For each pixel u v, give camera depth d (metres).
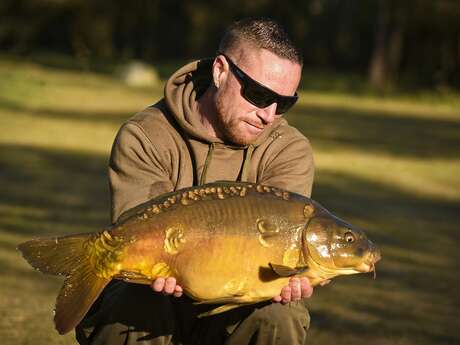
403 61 54.66
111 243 3.81
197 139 4.36
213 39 63.38
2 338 6.36
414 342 7.16
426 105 40.41
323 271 3.88
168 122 4.42
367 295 8.71
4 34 56.44
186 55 64.31
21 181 14.85
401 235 12.10
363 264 3.88
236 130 4.26
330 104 37.16
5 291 7.80
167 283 3.84
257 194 3.92
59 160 17.64
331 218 3.91
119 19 62.03
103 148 19.98
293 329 4.25
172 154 4.38
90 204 13.03
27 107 27.95
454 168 19.45
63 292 3.79
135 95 35.62
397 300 8.57
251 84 4.16
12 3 56.44
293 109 33.09
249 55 4.17
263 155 4.43
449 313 8.20
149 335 4.20
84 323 4.29
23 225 11.13
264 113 4.21
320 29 62.41
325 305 8.23
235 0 62.38
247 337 4.28
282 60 4.16
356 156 20.58
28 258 3.79
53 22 60.16
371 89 47.44
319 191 15.55
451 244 11.66
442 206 14.81
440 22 50.75
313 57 62.50
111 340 4.22
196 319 4.40
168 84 4.43
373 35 61.34
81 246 3.82
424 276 9.71
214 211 3.85
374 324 7.64
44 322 6.87
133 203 4.20
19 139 20.58
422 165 19.69
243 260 3.83
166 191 4.25
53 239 3.80
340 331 7.36
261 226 3.85
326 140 23.55
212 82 4.39
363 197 15.20
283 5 62.03
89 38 60.28
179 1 63.91
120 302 4.18
